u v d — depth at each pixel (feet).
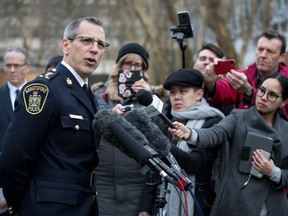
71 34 22.44
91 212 22.48
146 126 22.16
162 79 81.66
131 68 30.78
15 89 35.09
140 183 27.20
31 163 21.56
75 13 107.76
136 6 83.20
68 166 21.66
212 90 29.58
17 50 35.55
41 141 21.53
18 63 35.14
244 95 28.86
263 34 30.60
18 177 21.42
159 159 20.85
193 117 27.45
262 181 25.58
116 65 31.07
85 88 22.67
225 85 30.01
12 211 22.31
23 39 110.83
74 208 21.61
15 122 21.40
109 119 21.22
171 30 30.71
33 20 112.06
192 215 26.30
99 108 23.41
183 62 30.73
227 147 26.61
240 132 26.12
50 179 21.52
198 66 32.45
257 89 28.45
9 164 21.22
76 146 21.81
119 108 24.27
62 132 21.63
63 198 21.38
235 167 25.94
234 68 28.73
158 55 81.82
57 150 21.67
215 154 26.96
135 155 20.80
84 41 22.29
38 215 21.29
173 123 24.52
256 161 25.45
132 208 27.02
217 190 26.09
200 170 26.30
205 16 72.90
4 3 112.06
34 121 21.25
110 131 21.24
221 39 71.97
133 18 98.84
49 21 108.78
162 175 20.59
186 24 30.50
